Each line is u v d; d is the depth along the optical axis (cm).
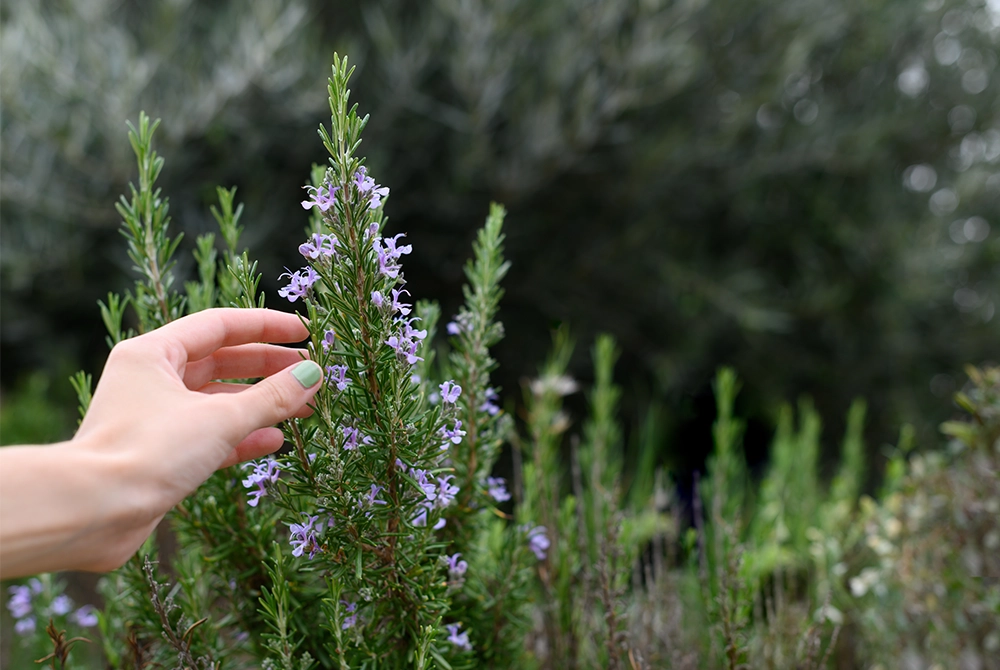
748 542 199
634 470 268
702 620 175
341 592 108
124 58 384
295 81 406
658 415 508
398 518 104
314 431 102
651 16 421
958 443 199
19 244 450
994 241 548
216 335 103
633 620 162
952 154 594
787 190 544
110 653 133
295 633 124
